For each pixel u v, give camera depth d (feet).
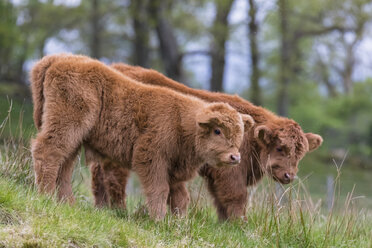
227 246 39.75
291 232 43.70
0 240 31.17
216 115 40.96
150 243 36.73
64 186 43.47
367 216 53.01
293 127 48.11
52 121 41.27
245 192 49.39
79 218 36.76
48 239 32.63
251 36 150.20
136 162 42.45
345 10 151.53
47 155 40.98
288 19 149.28
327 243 43.21
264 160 48.57
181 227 40.57
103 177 49.06
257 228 43.73
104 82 43.34
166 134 42.39
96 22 184.96
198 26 159.12
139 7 162.30
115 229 36.76
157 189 42.16
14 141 50.08
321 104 221.25
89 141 43.73
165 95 44.14
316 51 211.82
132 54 201.67
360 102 214.48
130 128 43.01
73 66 42.55
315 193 97.50
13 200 35.37
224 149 41.47
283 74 163.32
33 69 44.34
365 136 199.41
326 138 177.99
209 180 50.26
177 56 163.94
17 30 172.55
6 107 83.41
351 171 144.87
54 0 185.16
